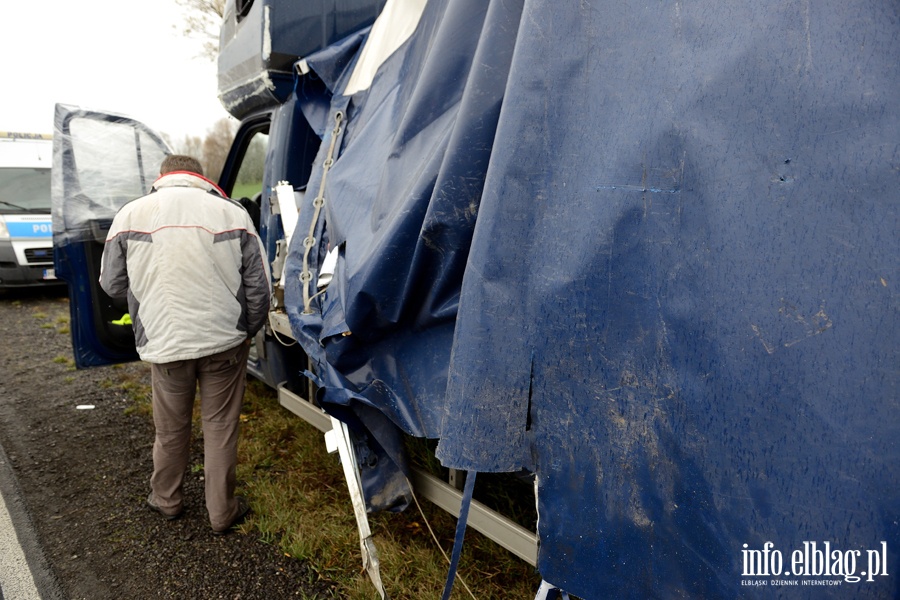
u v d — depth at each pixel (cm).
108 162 385
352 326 183
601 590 128
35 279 838
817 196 107
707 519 113
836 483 102
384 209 188
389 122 222
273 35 314
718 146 115
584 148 131
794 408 105
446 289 168
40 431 402
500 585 225
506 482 239
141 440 385
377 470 230
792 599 105
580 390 129
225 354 261
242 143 410
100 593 235
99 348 393
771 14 114
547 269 132
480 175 154
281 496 293
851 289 104
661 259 120
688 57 121
